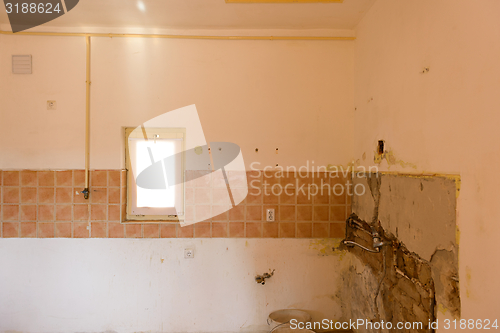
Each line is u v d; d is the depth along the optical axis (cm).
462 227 102
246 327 211
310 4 180
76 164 208
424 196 125
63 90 207
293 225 212
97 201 208
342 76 212
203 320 210
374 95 178
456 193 105
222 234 212
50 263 206
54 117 207
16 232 206
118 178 209
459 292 103
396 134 151
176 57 211
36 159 206
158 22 203
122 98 209
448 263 109
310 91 212
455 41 107
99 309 207
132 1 178
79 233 208
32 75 206
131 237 209
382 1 167
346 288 213
